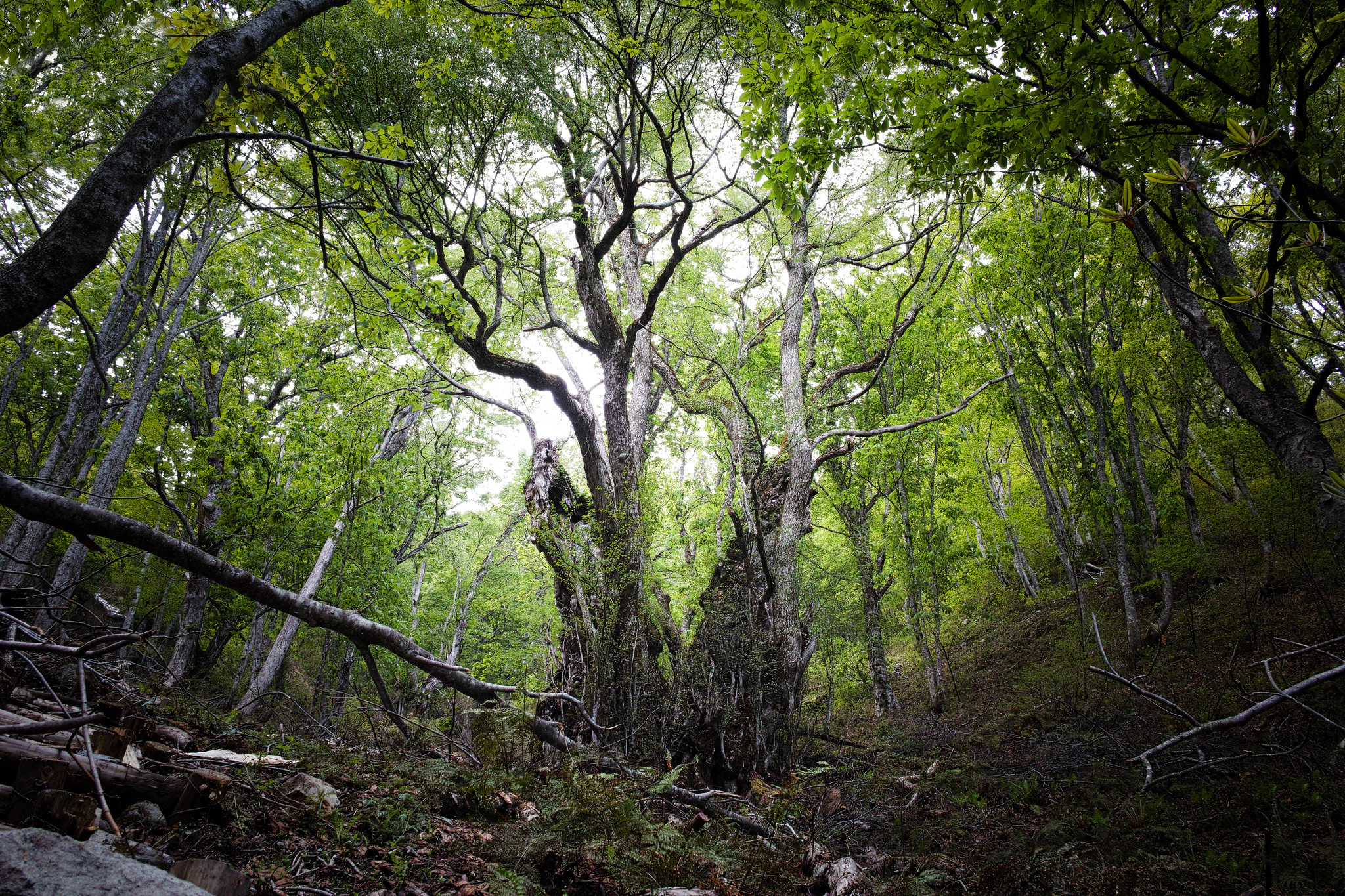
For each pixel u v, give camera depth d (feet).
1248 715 7.88
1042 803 23.50
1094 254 41.39
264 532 43.14
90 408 35.29
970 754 32.48
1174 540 40.63
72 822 8.33
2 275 8.36
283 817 11.60
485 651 79.30
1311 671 27.43
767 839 19.30
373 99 28.14
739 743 31.73
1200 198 10.29
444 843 12.41
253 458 42.73
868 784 28.17
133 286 34.14
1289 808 18.71
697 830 18.92
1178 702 30.58
